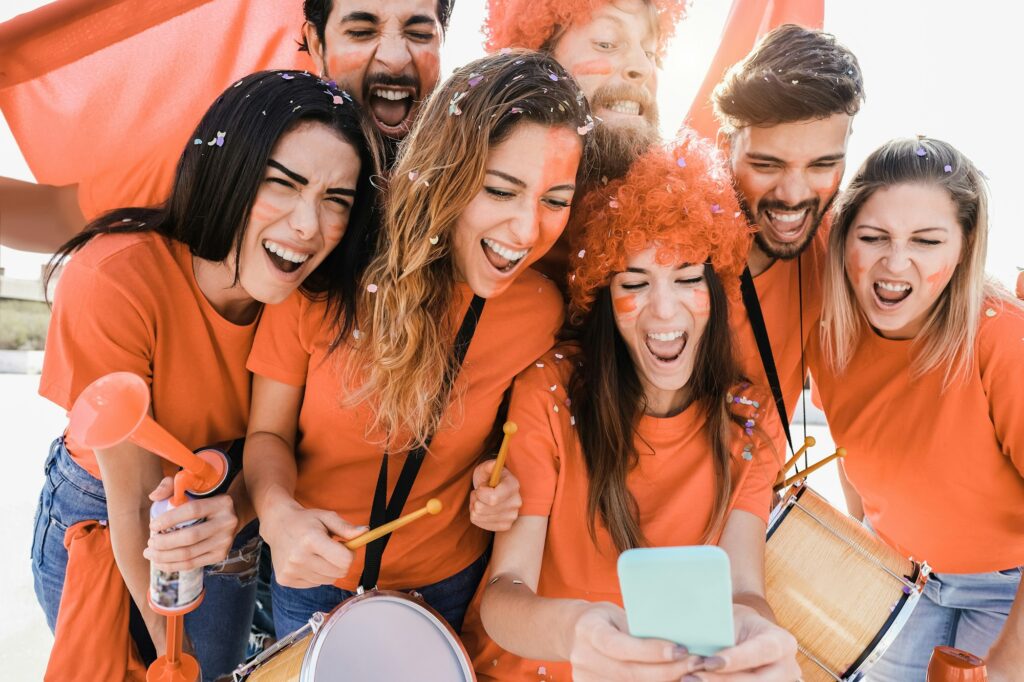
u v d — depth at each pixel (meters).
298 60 2.11
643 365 1.52
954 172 1.59
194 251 1.45
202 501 1.30
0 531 2.89
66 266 1.46
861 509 2.24
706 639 0.94
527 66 1.36
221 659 1.86
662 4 1.81
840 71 1.68
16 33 1.99
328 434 1.53
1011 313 1.65
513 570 1.43
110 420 1.06
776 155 1.73
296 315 1.51
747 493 1.57
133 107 2.10
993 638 1.88
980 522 1.78
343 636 1.27
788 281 1.90
